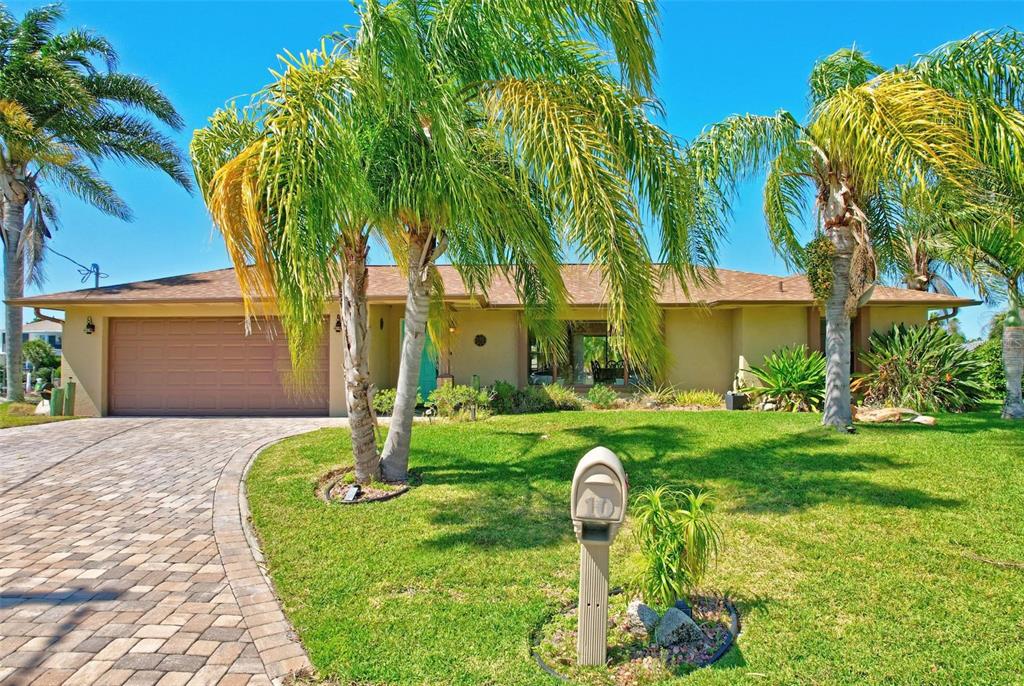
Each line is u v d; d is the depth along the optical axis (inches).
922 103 304.0
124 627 158.4
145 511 266.4
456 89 262.5
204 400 583.5
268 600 175.0
